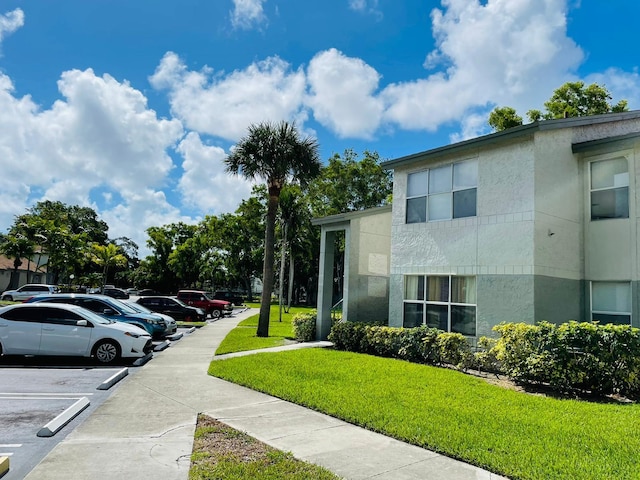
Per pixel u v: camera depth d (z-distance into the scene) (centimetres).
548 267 1100
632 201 1089
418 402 765
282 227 3203
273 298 7162
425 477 474
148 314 1739
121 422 661
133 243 9156
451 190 1295
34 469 478
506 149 1160
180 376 1019
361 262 1622
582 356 868
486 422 655
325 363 1148
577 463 500
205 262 6197
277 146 1850
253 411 733
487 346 1089
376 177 4731
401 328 1320
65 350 1154
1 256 5059
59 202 8031
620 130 1275
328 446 568
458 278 1251
